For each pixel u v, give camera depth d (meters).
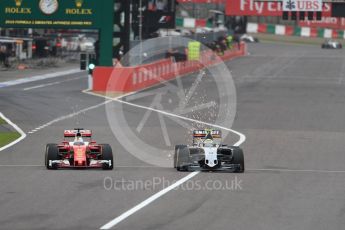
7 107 160.50
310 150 108.00
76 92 197.62
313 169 89.31
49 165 82.88
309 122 144.25
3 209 60.59
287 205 64.44
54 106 163.50
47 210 60.25
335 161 97.50
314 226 56.00
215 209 61.78
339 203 66.00
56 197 66.06
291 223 56.94
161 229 53.84
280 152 105.12
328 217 59.47
